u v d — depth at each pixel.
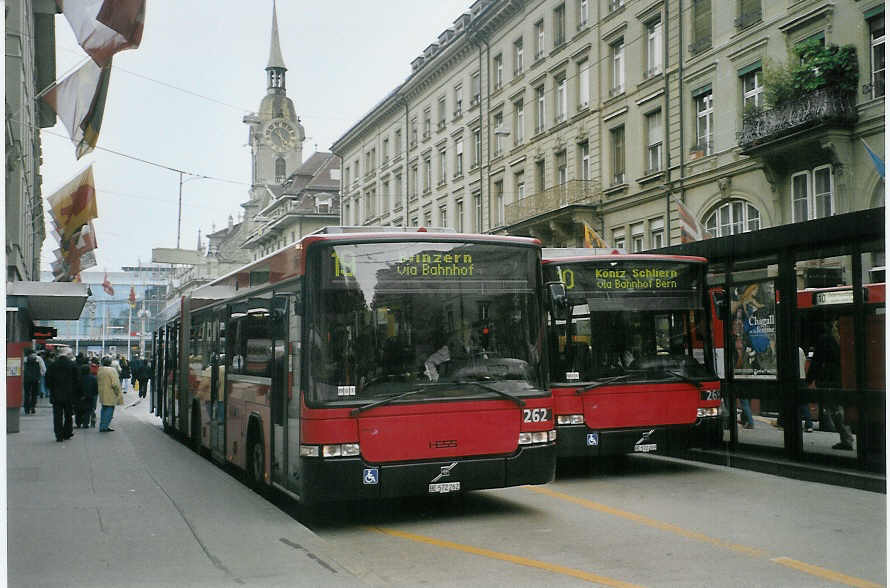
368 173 59.34
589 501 10.16
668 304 12.20
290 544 7.41
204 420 14.49
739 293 13.09
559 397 11.66
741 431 13.27
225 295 12.87
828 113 21.28
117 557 6.96
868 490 10.63
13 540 7.59
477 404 8.61
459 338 8.70
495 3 39.59
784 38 24.05
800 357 12.07
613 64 32.38
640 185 30.59
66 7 12.24
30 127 29.72
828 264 11.48
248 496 9.90
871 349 10.93
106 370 19.81
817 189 22.91
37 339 36.50
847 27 21.86
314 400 8.27
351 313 8.42
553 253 12.82
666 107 29.02
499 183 41.69
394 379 8.43
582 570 6.86
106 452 14.96
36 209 42.19
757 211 25.41
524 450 8.73
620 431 11.71
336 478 8.16
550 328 11.76
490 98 41.81
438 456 8.44
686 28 28.22
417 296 8.62
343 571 6.50
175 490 10.36
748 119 23.89
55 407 17.12
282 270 9.45
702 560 7.16
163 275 107.25
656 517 9.11
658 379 11.96
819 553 7.39
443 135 47.34
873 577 6.58
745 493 10.62
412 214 51.91
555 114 36.22
